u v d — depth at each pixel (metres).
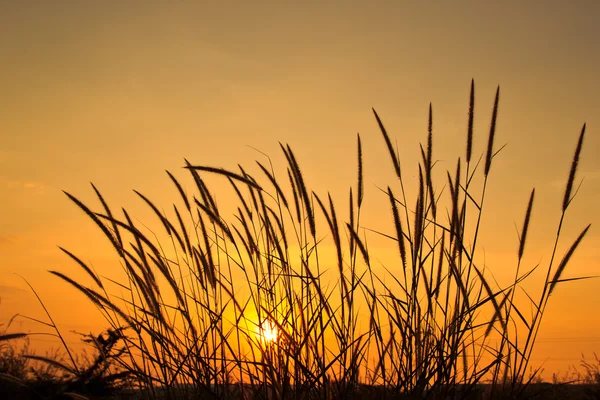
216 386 4.15
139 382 4.26
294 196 4.61
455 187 4.18
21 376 4.53
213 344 4.29
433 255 4.14
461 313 3.88
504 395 4.01
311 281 4.20
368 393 3.97
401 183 4.35
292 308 4.28
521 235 4.01
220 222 4.57
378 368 4.12
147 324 4.38
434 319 4.09
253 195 4.70
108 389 4.45
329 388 3.88
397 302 4.04
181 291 4.69
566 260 3.88
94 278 4.22
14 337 3.57
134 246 4.48
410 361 3.98
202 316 4.61
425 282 4.16
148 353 4.19
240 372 4.18
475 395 3.94
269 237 4.60
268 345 4.17
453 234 4.09
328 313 3.99
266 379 4.05
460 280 3.90
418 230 4.07
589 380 6.84
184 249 4.74
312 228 4.45
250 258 4.59
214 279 4.60
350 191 4.41
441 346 4.00
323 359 4.04
